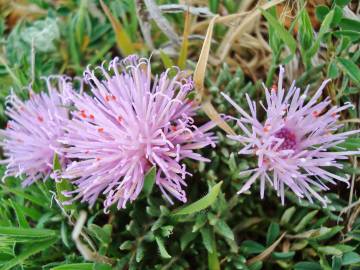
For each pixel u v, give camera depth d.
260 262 0.07
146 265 0.08
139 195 0.08
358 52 0.08
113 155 0.07
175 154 0.07
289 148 0.07
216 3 0.09
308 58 0.08
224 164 0.08
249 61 0.09
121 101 0.07
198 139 0.08
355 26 0.08
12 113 0.09
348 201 0.08
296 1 0.09
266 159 0.07
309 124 0.07
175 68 0.09
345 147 0.08
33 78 0.09
